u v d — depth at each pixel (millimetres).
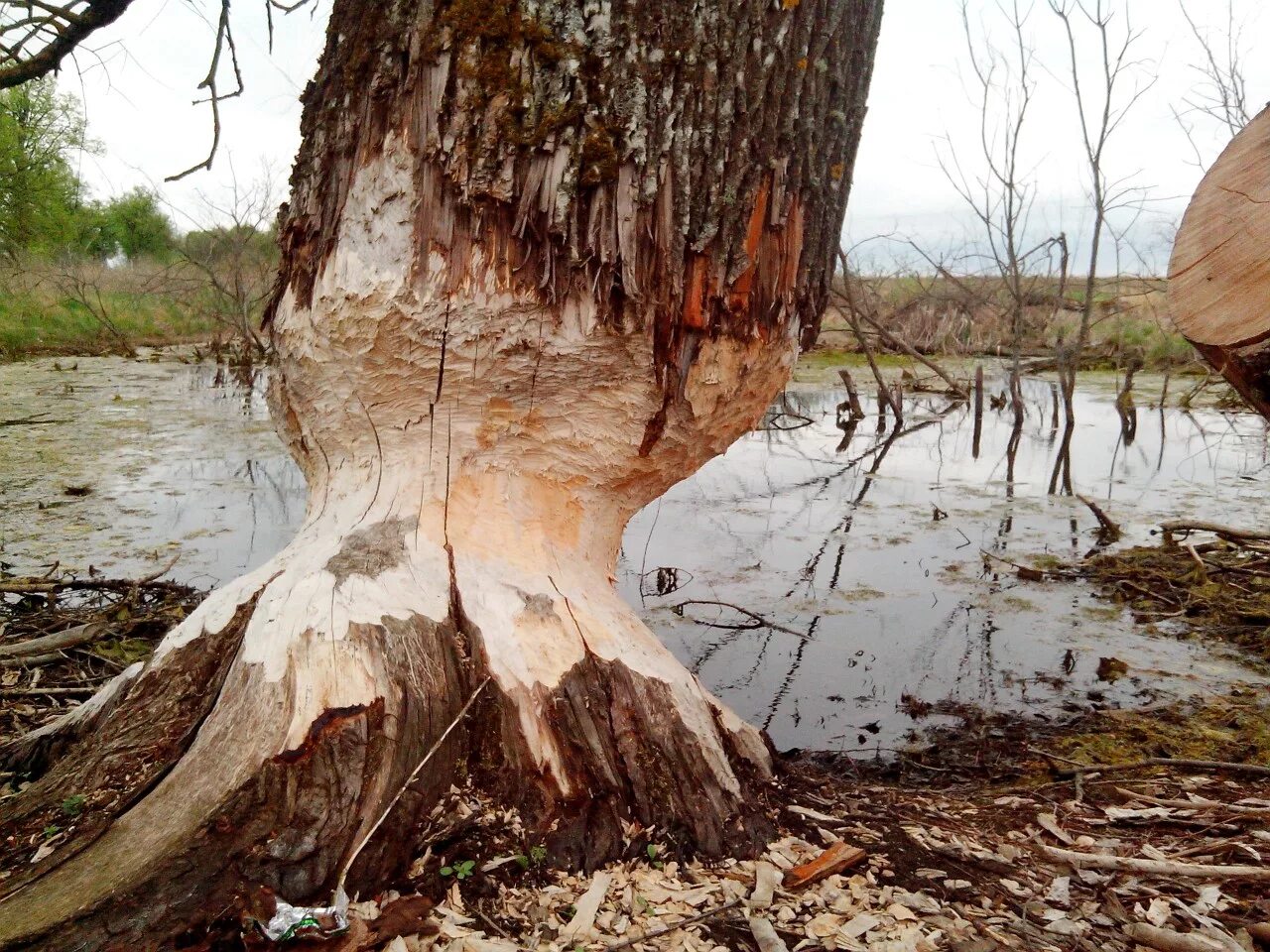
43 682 3275
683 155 2049
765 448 9555
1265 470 8328
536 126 2014
